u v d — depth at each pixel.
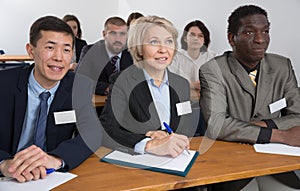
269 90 1.87
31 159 1.26
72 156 1.35
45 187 1.16
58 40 1.39
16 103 1.46
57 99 1.49
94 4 7.05
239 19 1.82
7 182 1.20
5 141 1.49
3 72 1.51
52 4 6.95
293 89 1.92
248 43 1.79
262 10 1.84
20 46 6.86
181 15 4.23
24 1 6.78
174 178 1.24
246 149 1.60
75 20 4.01
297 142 1.66
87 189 1.14
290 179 1.66
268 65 1.92
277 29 3.05
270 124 1.78
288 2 2.92
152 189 1.18
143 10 5.32
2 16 6.73
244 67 1.86
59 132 1.50
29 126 1.48
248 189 1.67
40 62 1.40
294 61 2.91
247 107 1.84
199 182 1.24
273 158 1.48
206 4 3.78
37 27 1.40
